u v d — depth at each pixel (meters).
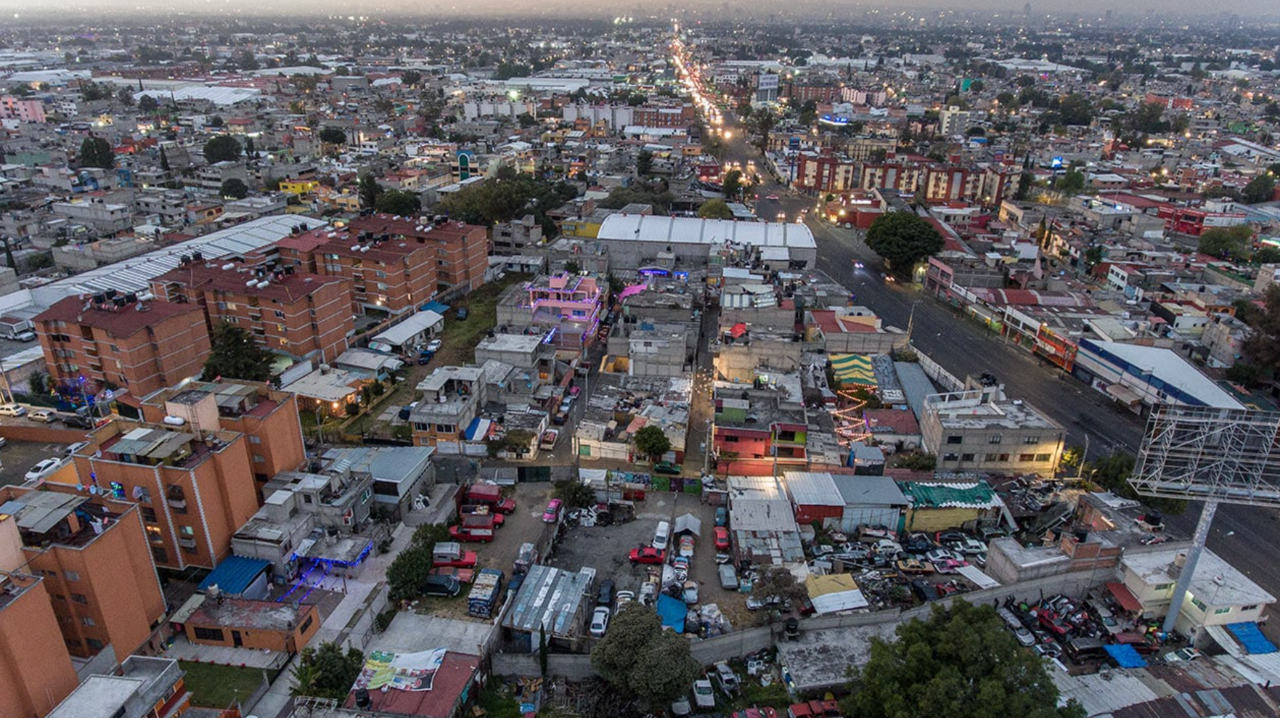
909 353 121.00
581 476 89.25
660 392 105.00
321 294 113.31
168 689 53.19
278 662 61.53
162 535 69.06
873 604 70.62
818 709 58.31
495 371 105.00
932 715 51.16
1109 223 193.50
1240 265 163.50
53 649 52.50
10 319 121.75
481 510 82.81
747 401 93.75
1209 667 62.44
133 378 98.38
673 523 83.44
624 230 166.88
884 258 182.75
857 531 81.81
